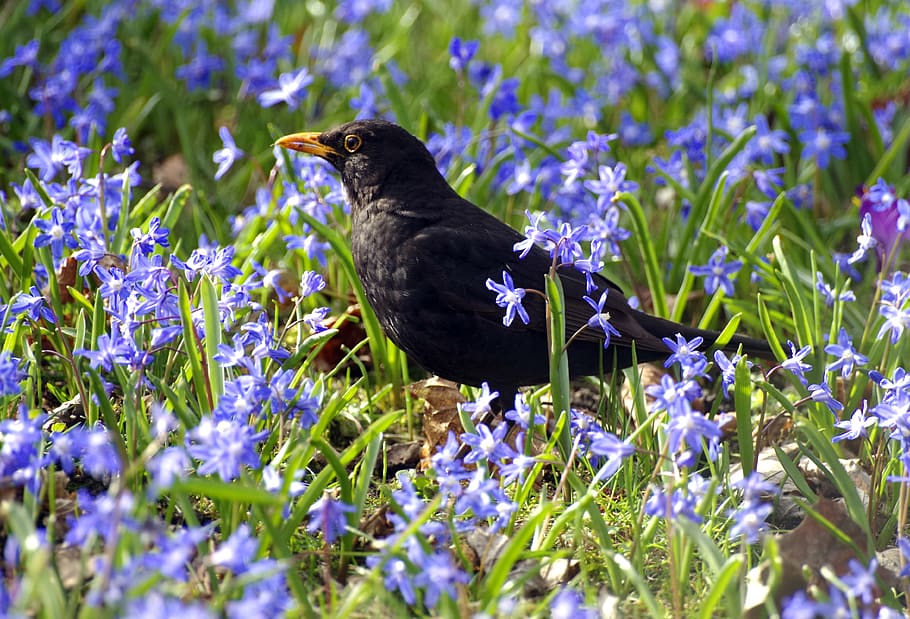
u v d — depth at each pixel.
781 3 15.38
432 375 9.88
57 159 9.04
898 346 8.48
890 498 7.44
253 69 13.09
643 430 7.67
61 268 8.91
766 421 8.89
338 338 9.64
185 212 11.54
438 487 7.68
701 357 7.14
